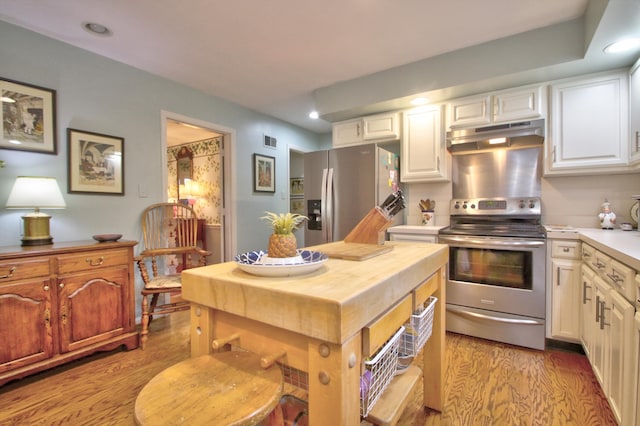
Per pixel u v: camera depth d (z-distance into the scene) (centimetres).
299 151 483
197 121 325
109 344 212
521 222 271
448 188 311
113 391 176
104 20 203
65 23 205
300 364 79
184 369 82
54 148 222
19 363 173
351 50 248
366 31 221
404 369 139
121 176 260
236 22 208
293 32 221
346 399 70
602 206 245
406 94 274
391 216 161
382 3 190
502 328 233
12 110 203
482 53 240
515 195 277
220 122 351
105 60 252
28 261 177
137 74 273
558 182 262
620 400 131
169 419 62
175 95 304
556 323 217
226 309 88
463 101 275
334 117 339
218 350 98
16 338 173
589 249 190
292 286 80
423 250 145
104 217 250
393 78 281
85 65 239
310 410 74
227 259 369
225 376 79
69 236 230
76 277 197
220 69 279
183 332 259
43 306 182
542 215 268
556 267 216
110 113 254
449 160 298
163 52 247
